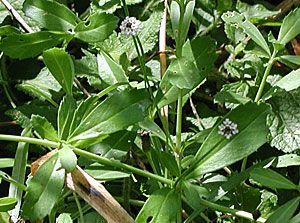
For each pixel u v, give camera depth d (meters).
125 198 0.38
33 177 0.33
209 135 0.35
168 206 0.34
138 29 0.37
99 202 0.34
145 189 0.40
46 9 0.40
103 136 0.36
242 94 0.44
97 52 0.46
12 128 0.44
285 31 0.38
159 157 0.37
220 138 0.35
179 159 0.37
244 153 0.34
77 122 0.35
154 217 0.34
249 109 0.35
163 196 0.34
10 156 0.44
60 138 0.35
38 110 0.42
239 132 0.35
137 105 0.35
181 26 0.37
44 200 0.33
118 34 0.46
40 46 0.39
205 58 0.39
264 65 0.45
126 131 0.37
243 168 0.40
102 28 0.39
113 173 0.36
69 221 0.35
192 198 0.34
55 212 0.36
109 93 0.40
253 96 0.44
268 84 0.44
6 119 0.45
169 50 0.44
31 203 0.33
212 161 0.35
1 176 0.35
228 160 0.34
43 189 0.33
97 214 0.37
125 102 0.35
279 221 0.33
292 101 0.42
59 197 0.36
